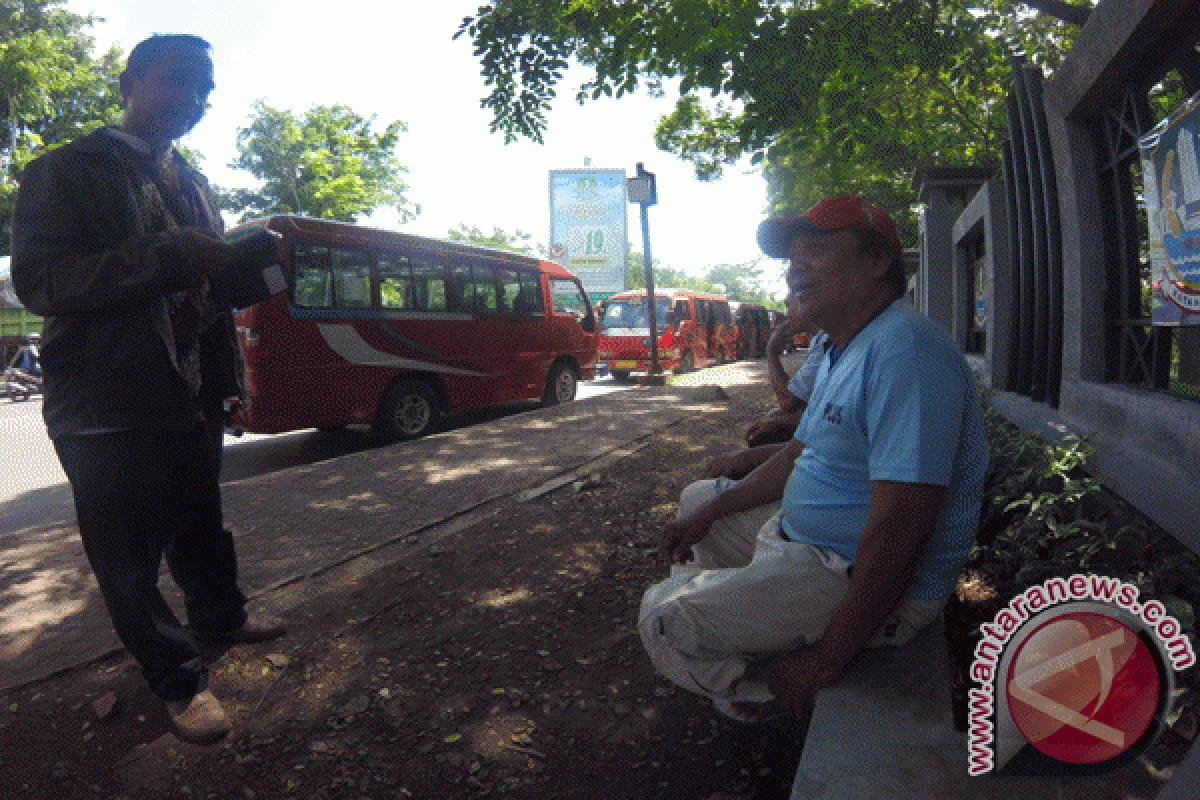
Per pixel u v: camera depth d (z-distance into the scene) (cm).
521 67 674
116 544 236
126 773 237
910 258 1644
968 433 167
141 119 249
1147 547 243
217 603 306
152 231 247
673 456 660
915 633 181
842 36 579
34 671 293
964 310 1003
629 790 224
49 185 223
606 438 741
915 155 1227
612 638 315
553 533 450
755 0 581
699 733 248
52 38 2553
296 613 345
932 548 171
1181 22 330
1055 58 902
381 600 358
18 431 1056
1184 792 98
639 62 648
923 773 141
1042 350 549
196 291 264
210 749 247
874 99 655
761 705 195
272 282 278
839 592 171
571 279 1198
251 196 3250
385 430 850
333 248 791
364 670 293
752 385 1278
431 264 916
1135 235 433
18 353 1617
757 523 228
